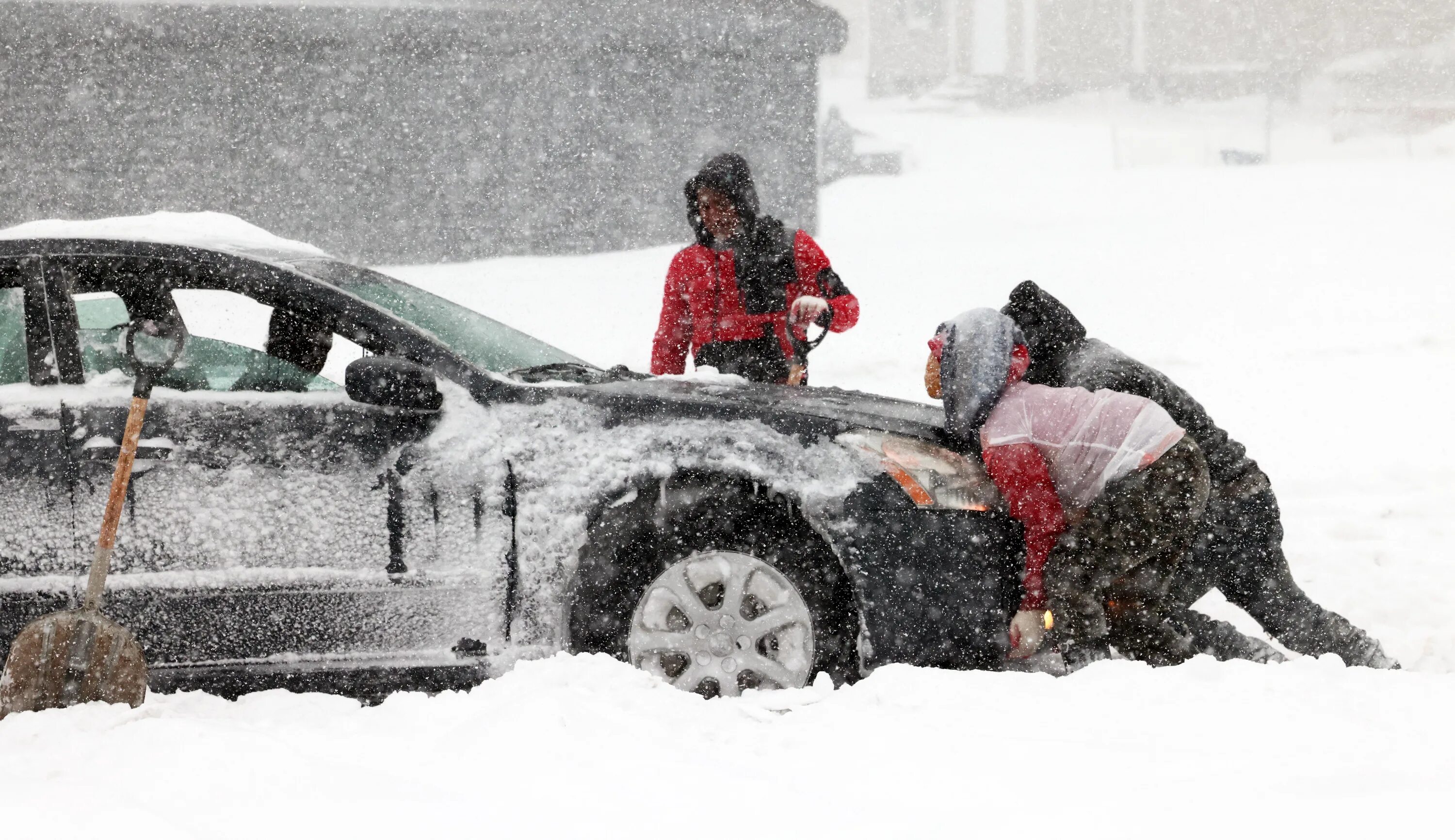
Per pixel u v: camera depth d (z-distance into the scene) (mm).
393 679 15852
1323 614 18422
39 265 16469
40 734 13148
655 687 14484
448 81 77500
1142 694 13969
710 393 17281
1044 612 16453
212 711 14617
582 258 78562
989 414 16734
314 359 16828
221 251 16984
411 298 19047
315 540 15867
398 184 77500
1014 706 13664
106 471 15734
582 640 16156
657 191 81938
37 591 15609
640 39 79250
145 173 73562
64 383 16094
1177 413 18219
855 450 16234
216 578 15727
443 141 77938
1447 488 29844
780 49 81875
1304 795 10703
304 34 73875
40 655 14273
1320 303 58250
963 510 16156
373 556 15922
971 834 10258
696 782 11508
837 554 15922
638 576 16125
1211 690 14055
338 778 11500
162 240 16969
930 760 12039
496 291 66375
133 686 14586
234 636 15828
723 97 82062
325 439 15984
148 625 15727
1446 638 19938
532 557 15914
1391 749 11891
